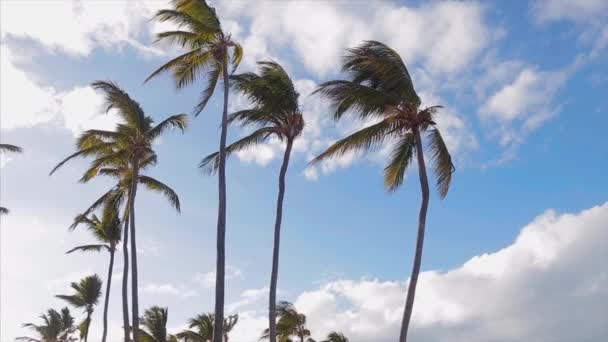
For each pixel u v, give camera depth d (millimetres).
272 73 23531
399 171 22266
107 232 37719
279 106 23109
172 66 23297
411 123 20078
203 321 32688
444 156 20438
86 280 43438
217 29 22516
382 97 19703
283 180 23281
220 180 21391
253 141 23828
